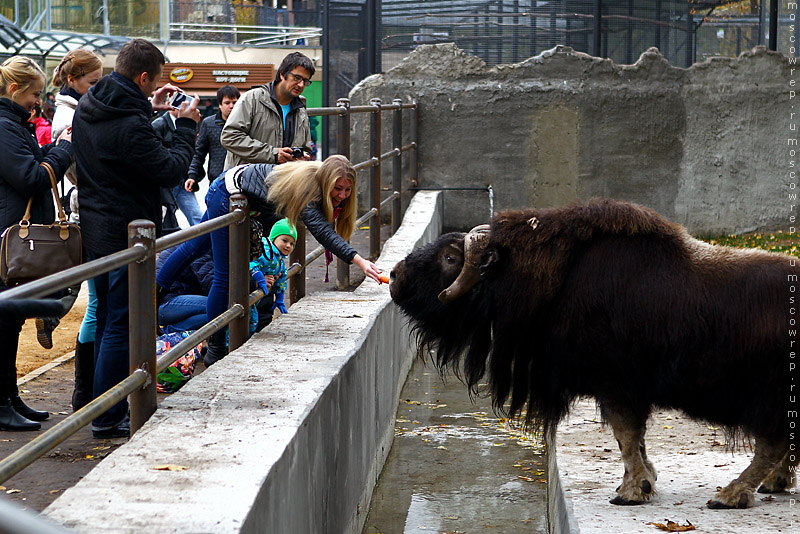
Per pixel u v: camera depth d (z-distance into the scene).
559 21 23.03
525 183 22.91
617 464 7.51
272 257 9.15
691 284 6.25
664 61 22.84
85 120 7.29
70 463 6.75
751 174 23.36
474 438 10.61
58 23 32.75
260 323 9.66
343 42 23.95
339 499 7.12
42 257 7.45
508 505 8.63
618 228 6.39
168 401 6.18
